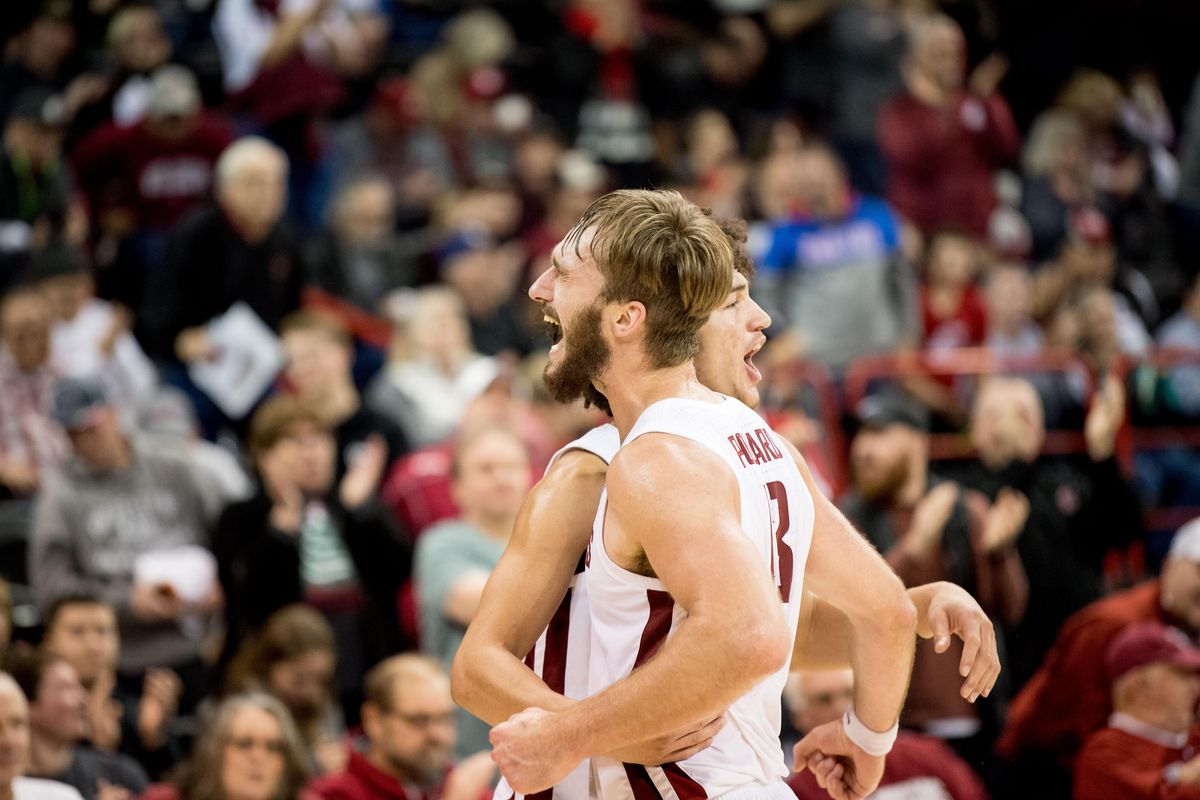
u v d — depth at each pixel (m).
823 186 18.36
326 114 21.41
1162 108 25.89
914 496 12.51
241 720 9.55
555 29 24.12
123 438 13.04
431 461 13.55
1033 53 25.62
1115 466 15.27
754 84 23.20
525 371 16.33
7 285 17.67
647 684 4.22
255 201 17.27
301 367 14.96
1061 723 10.77
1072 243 20.55
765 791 4.71
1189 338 18.69
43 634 10.77
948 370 16.75
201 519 13.14
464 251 18.67
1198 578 10.56
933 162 20.97
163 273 17.06
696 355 4.89
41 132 18.06
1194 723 9.43
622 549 4.56
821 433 16.08
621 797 4.66
